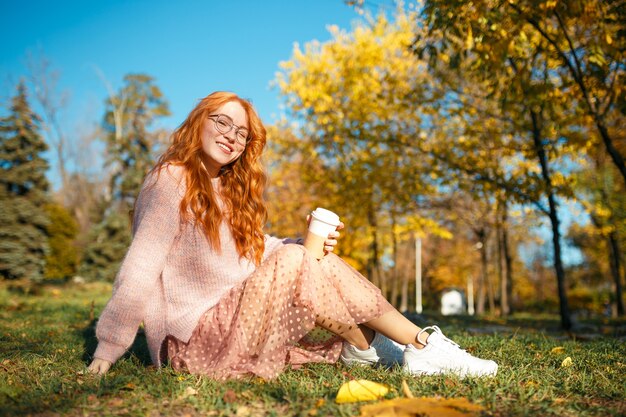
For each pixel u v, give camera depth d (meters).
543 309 35.25
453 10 5.82
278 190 19.75
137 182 32.41
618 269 17.31
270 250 2.86
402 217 16.66
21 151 19.31
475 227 20.30
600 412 2.10
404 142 12.10
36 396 2.19
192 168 2.58
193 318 2.47
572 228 23.00
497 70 6.43
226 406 2.04
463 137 12.08
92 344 3.79
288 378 2.45
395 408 1.90
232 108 2.71
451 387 2.32
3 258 18.06
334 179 15.32
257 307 2.45
